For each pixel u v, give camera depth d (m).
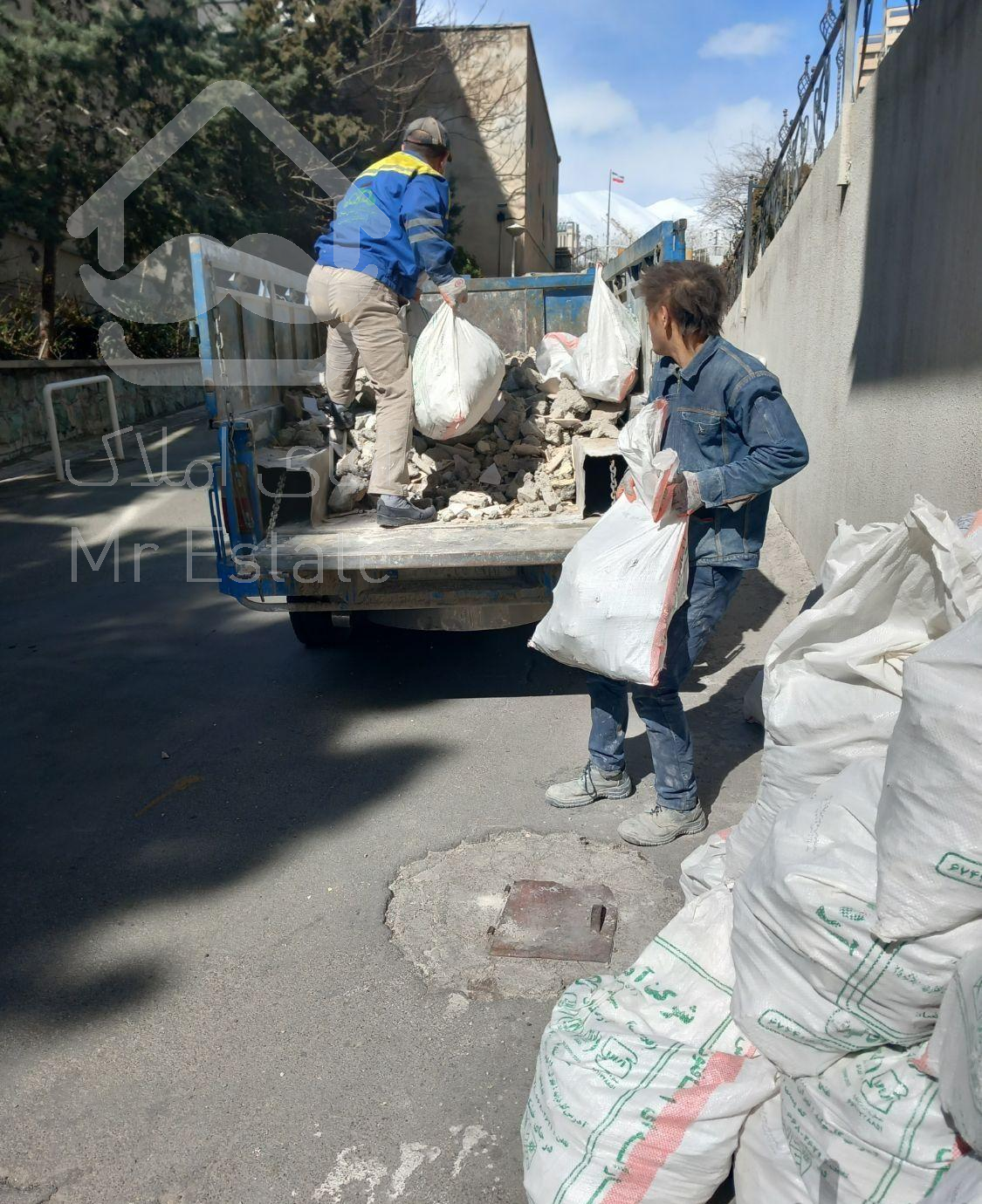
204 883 3.24
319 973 2.76
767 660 2.60
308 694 4.87
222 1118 2.27
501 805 3.66
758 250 10.44
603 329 4.74
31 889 3.24
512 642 5.53
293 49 15.75
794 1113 1.78
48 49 12.88
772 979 1.82
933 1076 1.62
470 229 23.94
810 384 6.18
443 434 4.49
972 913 1.57
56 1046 2.51
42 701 4.84
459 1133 2.20
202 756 4.19
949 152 3.42
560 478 4.74
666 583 2.95
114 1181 2.11
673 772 3.29
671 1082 1.88
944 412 3.43
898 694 2.35
